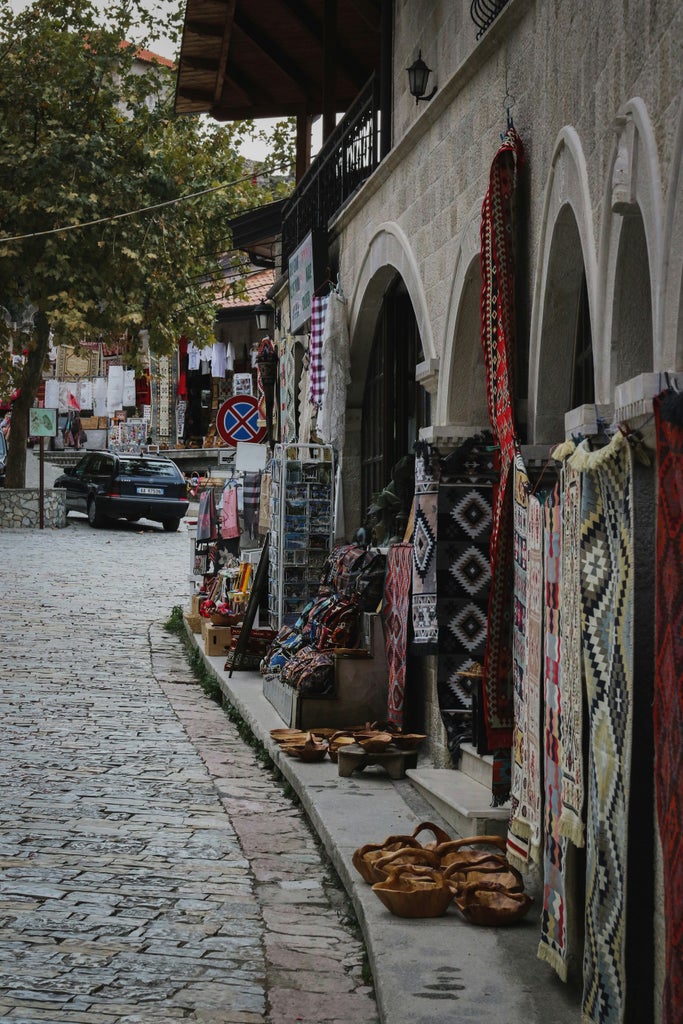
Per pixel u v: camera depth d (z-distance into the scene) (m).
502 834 6.44
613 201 4.97
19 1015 4.57
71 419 51.25
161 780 8.63
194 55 18.23
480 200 8.02
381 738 8.36
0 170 29.80
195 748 9.80
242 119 20.23
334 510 12.97
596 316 5.48
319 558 12.87
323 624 10.20
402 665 8.77
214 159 31.28
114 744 9.75
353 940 5.64
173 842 7.13
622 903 3.85
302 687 9.49
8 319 38.75
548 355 6.80
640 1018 3.83
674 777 3.32
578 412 4.92
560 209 6.27
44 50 30.25
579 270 6.57
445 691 7.93
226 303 37.12
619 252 5.17
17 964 5.11
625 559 3.86
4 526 31.56
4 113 30.03
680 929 3.25
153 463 32.97
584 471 4.23
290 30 17.41
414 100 10.66
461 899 5.52
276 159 25.48
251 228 21.09
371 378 13.42
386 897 5.52
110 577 22.88
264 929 5.73
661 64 4.56
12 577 22.03
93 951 5.32
